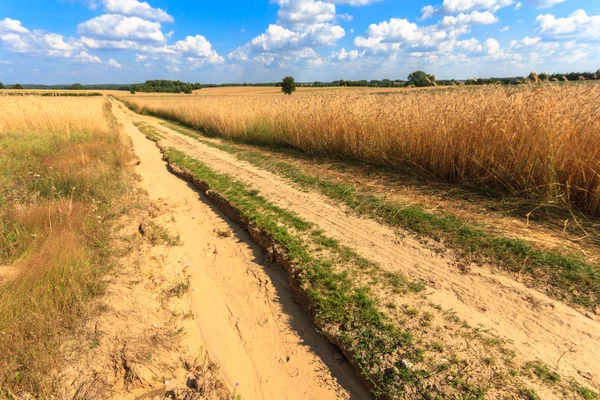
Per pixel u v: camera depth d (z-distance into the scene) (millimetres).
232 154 10484
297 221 5047
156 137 15758
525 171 4801
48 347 2824
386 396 2361
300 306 3621
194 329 3424
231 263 4633
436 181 6008
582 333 2570
